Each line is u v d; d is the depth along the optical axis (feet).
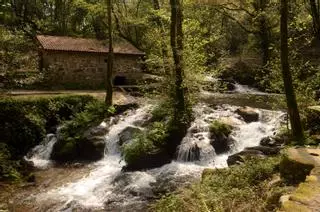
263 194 22.36
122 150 47.52
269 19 85.76
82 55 79.66
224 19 112.47
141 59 86.58
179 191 30.30
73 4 107.86
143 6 110.01
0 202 34.58
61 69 77.61
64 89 76.28
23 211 32.76
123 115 57.82
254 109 56.54
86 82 80.33
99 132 51.60
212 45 93.50
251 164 28.48
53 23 119.03
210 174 29.37
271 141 43.29
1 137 50.67
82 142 49.93
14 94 61.87
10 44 48.34
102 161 48.60
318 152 23.95
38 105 56.03
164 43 53.72
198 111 56.29
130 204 34.06
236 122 52.44
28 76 52.85
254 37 109.29
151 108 56.18
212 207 21.57
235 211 20.75
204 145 46.73
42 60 78.54
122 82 84.64
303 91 39.99
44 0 124.57
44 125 54.90
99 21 111.65
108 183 39.91
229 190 24.39
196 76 50.88
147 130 49.03
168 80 51.26
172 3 49.44
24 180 40.55
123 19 101.24
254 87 95.40
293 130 33.47
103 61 82.23
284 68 33.60
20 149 51.93
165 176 41.14
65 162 48.55
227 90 88.94
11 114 52.54
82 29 122.62
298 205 15.30
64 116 58.44
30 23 112.68
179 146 47.06
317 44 90.33
